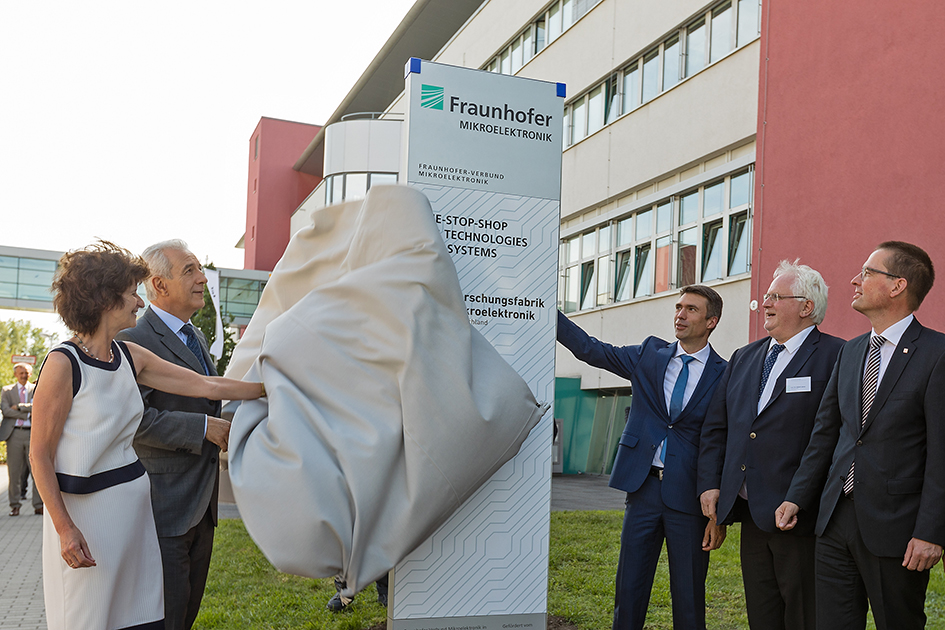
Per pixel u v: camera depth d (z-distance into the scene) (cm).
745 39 1195
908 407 305
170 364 308
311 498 271
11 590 628
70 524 259
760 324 1108
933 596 537
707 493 381
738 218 1205
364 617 503
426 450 285
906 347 312
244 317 3597
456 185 349
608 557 700
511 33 2014
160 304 355
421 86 345
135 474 283
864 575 314
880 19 911
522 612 349
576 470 1714
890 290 318
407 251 303
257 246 3791
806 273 368
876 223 905
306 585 595
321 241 336
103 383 275
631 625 397
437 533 338
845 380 331
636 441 407
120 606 274
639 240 1506
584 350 422
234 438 294
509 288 356
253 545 757
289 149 3841
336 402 292
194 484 338
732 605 538
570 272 1786
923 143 846
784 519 338
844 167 959
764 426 362
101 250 286
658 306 1418
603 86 1634
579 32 1712
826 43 998
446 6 2411
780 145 1077
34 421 262
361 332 298
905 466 305
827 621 325
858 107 940
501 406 303
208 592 577
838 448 329
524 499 352
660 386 410
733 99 1204
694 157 1302
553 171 366
